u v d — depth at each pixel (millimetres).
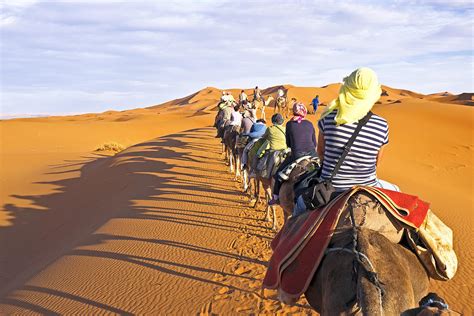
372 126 4512
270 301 8586
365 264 3732
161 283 10078
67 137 67000
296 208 5320
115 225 15484
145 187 21422
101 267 11688
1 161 45156
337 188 4633
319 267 4227
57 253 16469
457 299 8820
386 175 26672
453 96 157625
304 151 8320
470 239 12719
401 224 4324
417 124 46031
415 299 4180
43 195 28547
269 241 11891
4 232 21641
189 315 8477
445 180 29672
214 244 12070
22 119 112812
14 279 15375
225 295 9023
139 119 103875
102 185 26984
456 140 40719
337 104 4578
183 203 16984
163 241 12859
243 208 15508
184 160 27688
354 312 3600
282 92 49438
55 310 9789
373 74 4473
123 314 8984
